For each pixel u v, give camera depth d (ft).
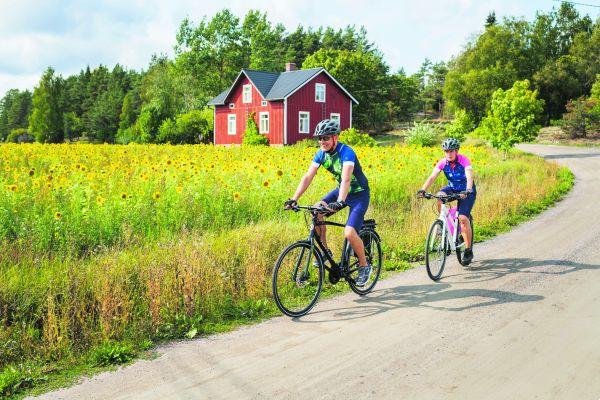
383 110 229.25
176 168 37.52
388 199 40.24
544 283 22.08
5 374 13.67
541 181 57.06
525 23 259.19
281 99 141.18
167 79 227.20
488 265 25.66
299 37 324.80
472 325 17.16
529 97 92.27
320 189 36.22
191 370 14.20
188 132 174.81
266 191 32.91
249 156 60.49
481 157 74.95
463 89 245.04
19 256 20.98
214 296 19.29
